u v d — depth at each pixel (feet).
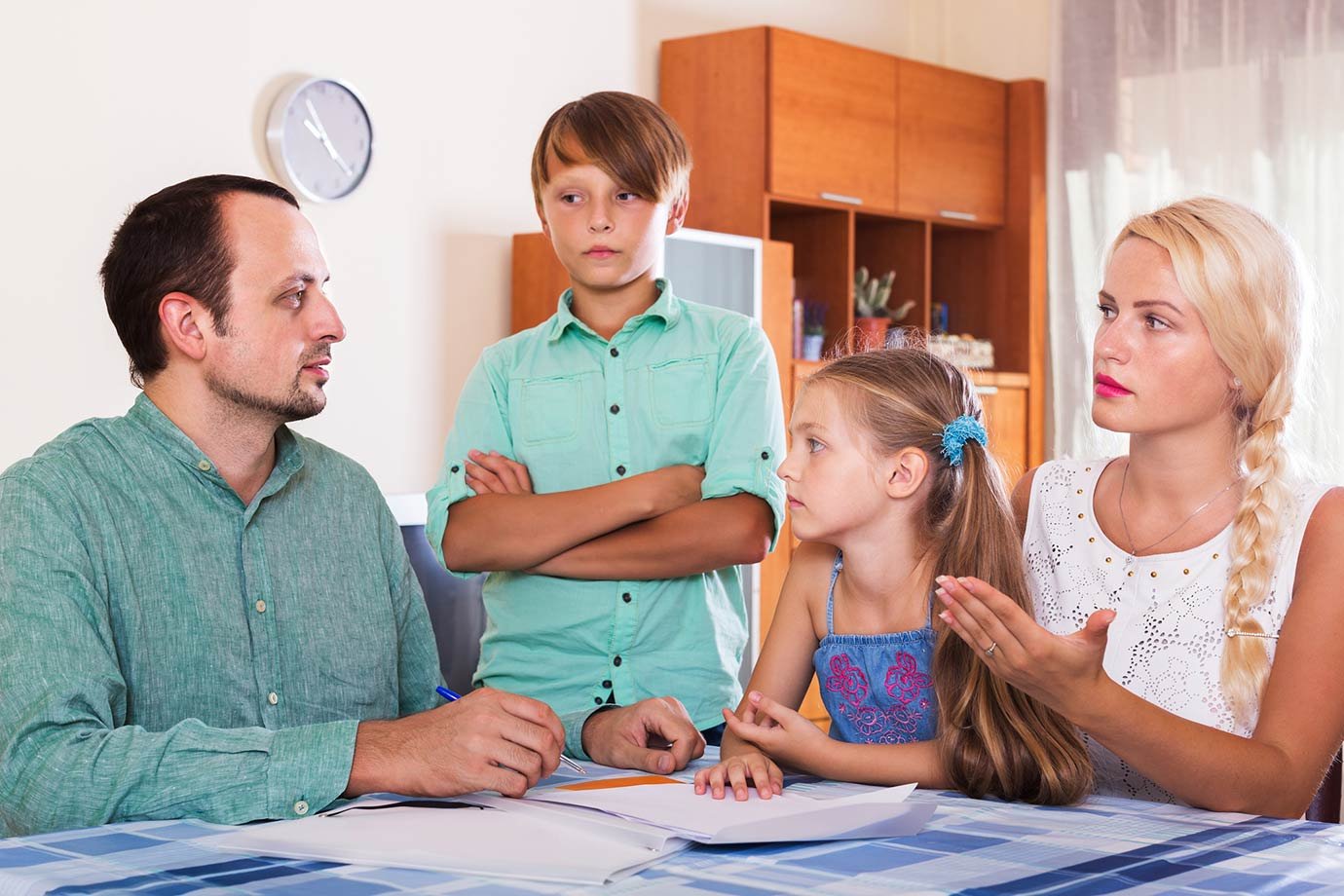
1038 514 5.48
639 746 4.98
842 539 5.03
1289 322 4.78
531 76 14.25
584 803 3.99
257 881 3.24
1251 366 4.73
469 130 13.65
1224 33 16.88
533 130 14.26
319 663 5.24
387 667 5.48
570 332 6.84
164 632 4.88
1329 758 4.48
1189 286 4.69
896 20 19.34
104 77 10.96
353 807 4.00
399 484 13.02
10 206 10.46
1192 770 4.09
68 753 4.18
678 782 4.45
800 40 15.57
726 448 6.56
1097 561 5.24
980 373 17.15
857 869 3.37
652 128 6.52
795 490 5.02
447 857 3.39
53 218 10.70
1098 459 5.56
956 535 4.89
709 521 6.42
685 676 6.57
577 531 6.40
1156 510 5.13
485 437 6.84
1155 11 17.34
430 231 13.28
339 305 12.53
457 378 13.51
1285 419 4.86
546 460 6.74
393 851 3.45
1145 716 4.00
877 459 4.90
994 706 4.35
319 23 12.37
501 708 4.15
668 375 6.70
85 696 4.37
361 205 12.70
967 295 18.76
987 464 4.96
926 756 4.57
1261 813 4.22
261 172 12.00
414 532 8.15
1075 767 4.23
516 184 14.10
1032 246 18.28
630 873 3.34
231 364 4.96
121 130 11.06
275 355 4.99
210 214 4.95
